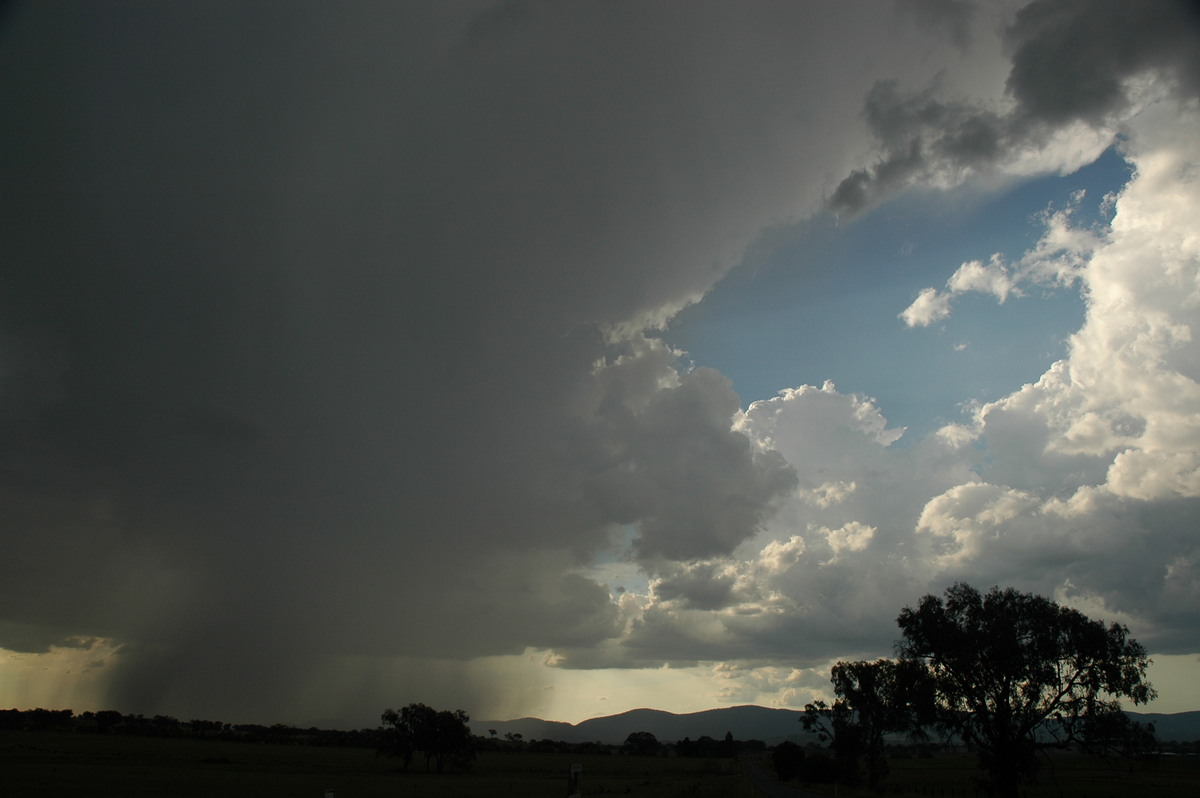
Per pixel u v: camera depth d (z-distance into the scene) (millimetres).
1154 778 99938
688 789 75312
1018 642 52250
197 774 88938
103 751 135750
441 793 69500
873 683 80562
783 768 104812
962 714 54625
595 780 104750
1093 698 50594
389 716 132250
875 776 80438
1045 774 111438
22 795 54625
